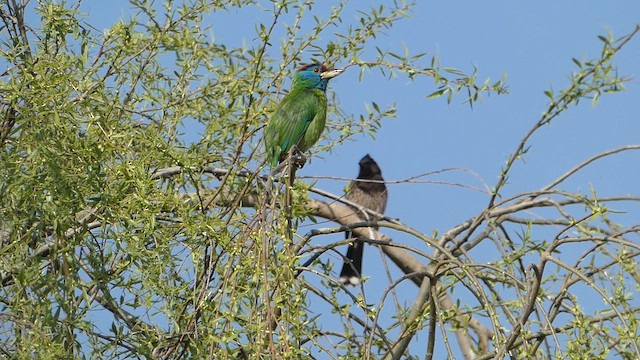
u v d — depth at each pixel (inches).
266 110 490.9
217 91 497.4
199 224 408.2
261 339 355.3
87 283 401.4
